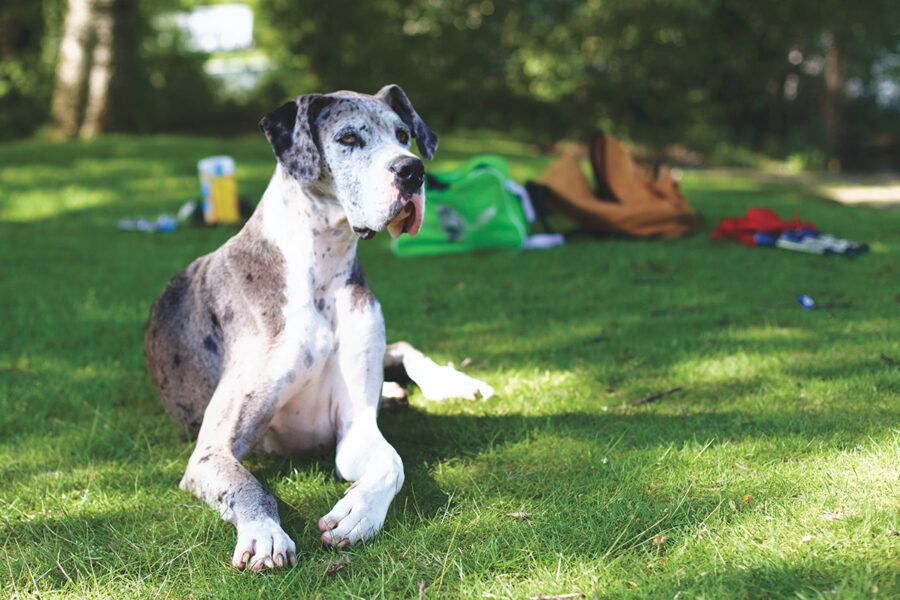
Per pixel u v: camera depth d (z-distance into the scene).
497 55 21.70
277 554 2.21
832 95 22.02
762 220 7.52
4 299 5.77
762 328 4.69
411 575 2.19
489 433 3.25
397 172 2.46
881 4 21.28
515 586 2.12
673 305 5.38
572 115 21.78
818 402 3.39
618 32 20.70
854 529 2.25
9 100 19.11
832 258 6.78
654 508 2.48
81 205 9.58
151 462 3.09
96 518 2.62
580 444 3.08
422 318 5.20
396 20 20.62
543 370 4.12
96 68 15.03
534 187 7.85
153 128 19.62
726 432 3.13
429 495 2.70
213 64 22.45
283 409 2.84
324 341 2.75
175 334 3.10
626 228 7.90
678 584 2.06
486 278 6.40
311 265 2.72
